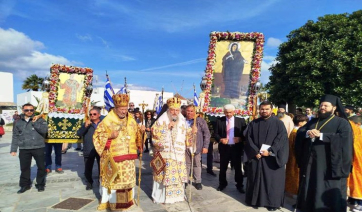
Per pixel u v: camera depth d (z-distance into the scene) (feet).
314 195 14.98
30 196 18.21
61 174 24.62
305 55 58.80
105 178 15.53
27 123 18.90
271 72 72.90
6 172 25.88
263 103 17.03
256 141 16.99
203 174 25.31
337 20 59.57
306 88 59.00
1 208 15.94
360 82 51.70
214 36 24.34
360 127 17.34
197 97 24.58
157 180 17.19
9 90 135.13
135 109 34.14
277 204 15.98
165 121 17.46
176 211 15.92
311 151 15.37
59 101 24.93
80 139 24.35
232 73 24.21
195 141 18.16
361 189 16.83
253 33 23.71
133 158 16.05
